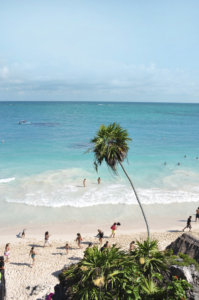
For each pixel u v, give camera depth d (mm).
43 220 28984
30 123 115438
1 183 38031
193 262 12188
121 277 10398
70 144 67500
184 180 41438
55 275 19875
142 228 27984
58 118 142500
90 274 10500
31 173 42688
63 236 26281
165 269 11281
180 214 31172
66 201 32906
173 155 57656
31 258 22422
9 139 73875
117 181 40156
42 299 16438
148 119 143875
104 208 31766
